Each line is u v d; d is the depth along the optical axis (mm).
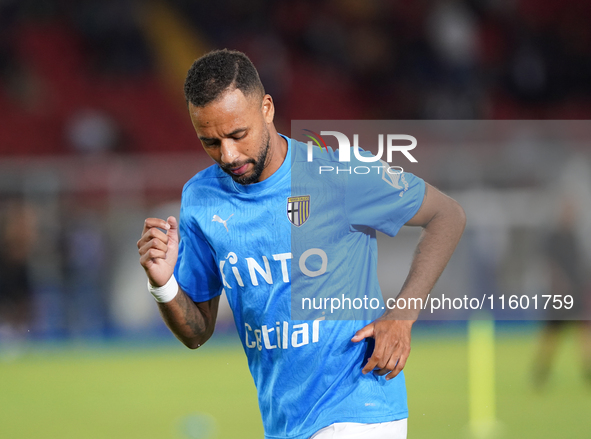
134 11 68625
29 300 42719
